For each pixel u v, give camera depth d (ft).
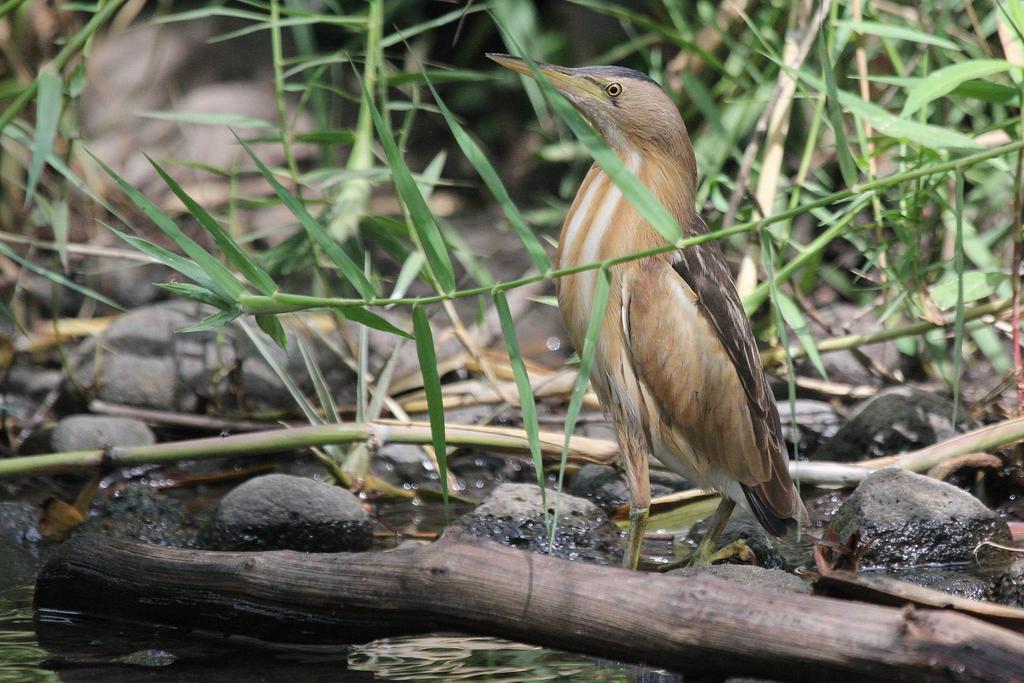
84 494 25.44
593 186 23.68
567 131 38.50
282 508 24.12
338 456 28.35
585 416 31.94
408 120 31.71
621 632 15.56
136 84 42.88
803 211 18.38
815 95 33.68
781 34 36.68
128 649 18.57
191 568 18.83
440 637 19.24
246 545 23.95
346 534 24.26
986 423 29.09
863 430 28.86
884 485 23.52
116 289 37.04
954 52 31.83
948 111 32.73
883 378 31.68
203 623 18.76
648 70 42.22
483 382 32.48
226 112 43.09
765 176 31.50
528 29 39.68
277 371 26.48
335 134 31.55
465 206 43.68
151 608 19.11
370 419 27.86
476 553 16.79
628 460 23.16
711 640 14.99
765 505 23.04
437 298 18.58
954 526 22.93
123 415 30.91
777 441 23.36
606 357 22.99
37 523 25.16
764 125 30.14
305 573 17.92
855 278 36.47
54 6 37.68
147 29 43.96
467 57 44.37
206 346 32.55
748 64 33.94
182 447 24.84
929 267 29.22
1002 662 13.69
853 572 16.71
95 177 38.60
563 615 15.93
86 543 19.86
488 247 39.73
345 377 32.96
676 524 26.09
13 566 23.02
